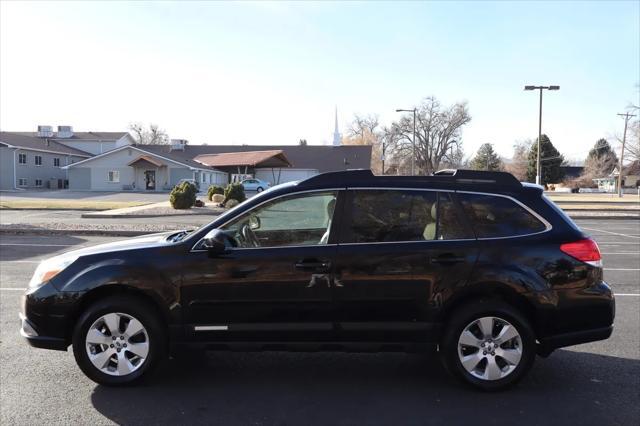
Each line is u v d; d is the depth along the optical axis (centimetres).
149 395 425
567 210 3027
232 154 5944
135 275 427
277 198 451
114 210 2539
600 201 4297
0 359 506
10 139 5466
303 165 6525
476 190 445
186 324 430
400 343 430
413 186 445
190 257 430
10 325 614
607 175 9675
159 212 2427
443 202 441
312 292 426
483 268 424
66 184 5997
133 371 434
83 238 1491
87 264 435
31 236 1534
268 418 386
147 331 431
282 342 431
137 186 5272
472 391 436
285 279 426
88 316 429
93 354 432
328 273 426
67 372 474
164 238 482
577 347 553
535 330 439
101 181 5309
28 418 383
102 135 7262
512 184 452
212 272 427
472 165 10544
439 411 399
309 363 505
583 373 479
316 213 452
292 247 433
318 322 429
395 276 425
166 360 509
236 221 450
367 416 390
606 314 434
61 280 433
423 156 8175
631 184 9131
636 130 6188
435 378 466
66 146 6562
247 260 427
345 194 445
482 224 438
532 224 441
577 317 429
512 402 415
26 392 429
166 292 427
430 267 425
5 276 901
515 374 427
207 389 439
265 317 429
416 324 428
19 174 5403
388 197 443
